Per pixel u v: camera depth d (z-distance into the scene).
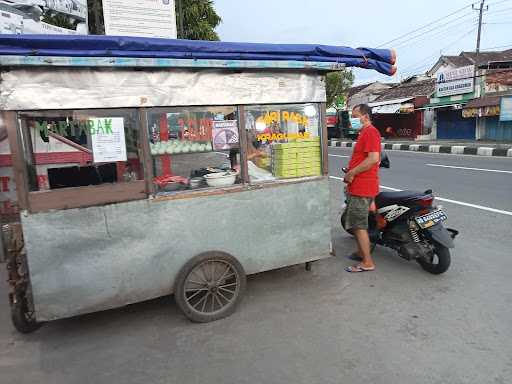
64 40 2.68
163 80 3.07
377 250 4.92
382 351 2.80
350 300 3.58
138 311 3.56
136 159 3.09
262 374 2.61
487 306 3.37
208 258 3.28
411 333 3.01
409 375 2.54
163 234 3.20
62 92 2.78
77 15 6.17
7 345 3.11
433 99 25.38
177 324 3.31
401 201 4.25
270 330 3.14
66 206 2.89
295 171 3.74
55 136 2.85
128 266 3.12
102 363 2.82
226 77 3.29
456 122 24.11
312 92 3.69
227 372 2.65
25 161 2.77
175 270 3.28
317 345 2.91
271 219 3.62
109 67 2.87
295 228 3.75
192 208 3.27
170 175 3.23
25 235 2.82
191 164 3.31
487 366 2.60
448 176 9.55
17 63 2.58
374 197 4.17
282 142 3.65
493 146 16.69
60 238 2.90
